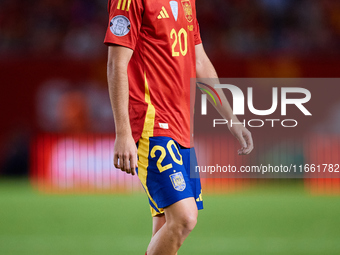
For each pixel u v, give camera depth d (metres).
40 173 46.19
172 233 11.44
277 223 27.86
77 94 48.25
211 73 13.98
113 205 35.50
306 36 59.53
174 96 12.20
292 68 47.94
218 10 59.94
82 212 32.25
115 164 11.38
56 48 58.12
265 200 37.56
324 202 36.19
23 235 24.64
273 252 20.59
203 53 14.02
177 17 12.32
